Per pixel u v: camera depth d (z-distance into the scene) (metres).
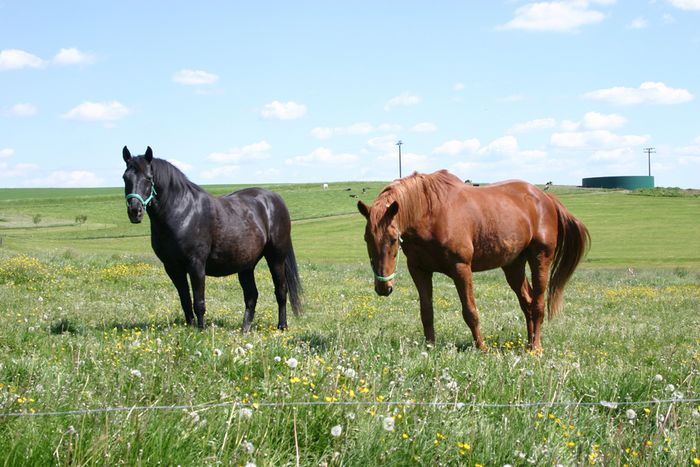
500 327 9.87
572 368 5.74
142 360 5.16
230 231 9.25
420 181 7.21
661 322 11.41
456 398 4.15
